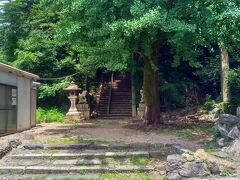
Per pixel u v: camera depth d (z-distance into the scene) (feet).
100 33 38.52
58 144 33.73
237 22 35.27
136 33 35.50
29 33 79.36
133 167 27.84
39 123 58.70
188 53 40.50
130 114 73.77
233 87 60.39
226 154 29.48
